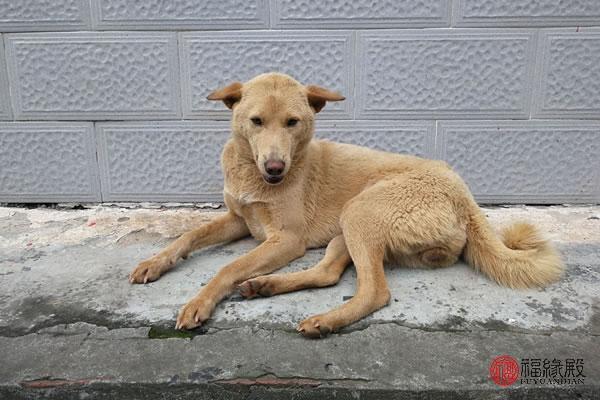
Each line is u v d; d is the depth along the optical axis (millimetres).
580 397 1008
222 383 1009
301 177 1302
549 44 1499
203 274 1258
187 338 1084
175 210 1586
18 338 1085
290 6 1494
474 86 1533
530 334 1093
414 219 1220
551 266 1211
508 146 1566
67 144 1584
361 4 1490
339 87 1546
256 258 1223
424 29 1503
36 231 1454
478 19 1492
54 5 1493
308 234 1327
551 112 1541
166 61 1528
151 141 1581
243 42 1518
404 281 1235
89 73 1536
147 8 1495
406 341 1077
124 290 1204
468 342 1075
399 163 1321
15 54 1523
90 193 1619
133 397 1014
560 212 1553
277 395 1007
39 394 1014
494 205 1608
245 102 1248
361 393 1002
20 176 1603
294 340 1079
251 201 1284
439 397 1000
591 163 1566
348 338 1084
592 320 1124
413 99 1548
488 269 1230
